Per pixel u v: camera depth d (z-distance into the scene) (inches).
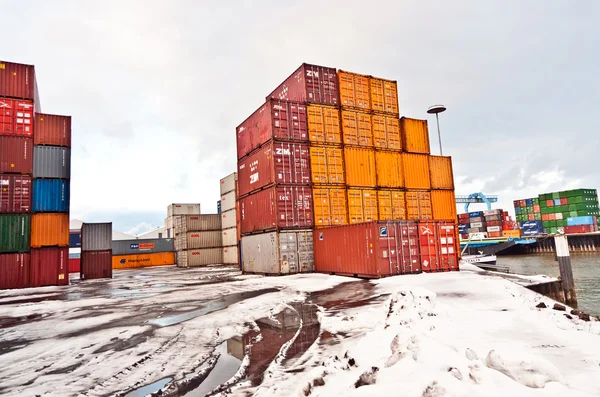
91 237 1518.2
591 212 3821.4
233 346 353.4
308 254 1047.0
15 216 1091.9
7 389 258.5
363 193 1145.4
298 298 621.0
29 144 1128.2
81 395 244.8
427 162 1306.6
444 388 157.6
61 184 1168.2
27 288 1074.1
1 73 1104.8
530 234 4060.0
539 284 783.1
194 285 969.5
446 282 657.6
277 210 1019.3
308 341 350.0
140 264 2751.0
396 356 210.5
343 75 1168.2
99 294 870.4
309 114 1099.9
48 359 331.9
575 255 3427.7
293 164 1056.8
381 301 526.0
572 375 195.3
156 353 338.6
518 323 337.1
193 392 242.2
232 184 2258.9
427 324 299.6
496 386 162.9
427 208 1275.8
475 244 3442.4
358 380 198.8
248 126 1223.5
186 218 2372.0
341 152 1131.3
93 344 381.4
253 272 1171.3
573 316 393.4
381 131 1214.9
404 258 829.2
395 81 1264.8
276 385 234.7
